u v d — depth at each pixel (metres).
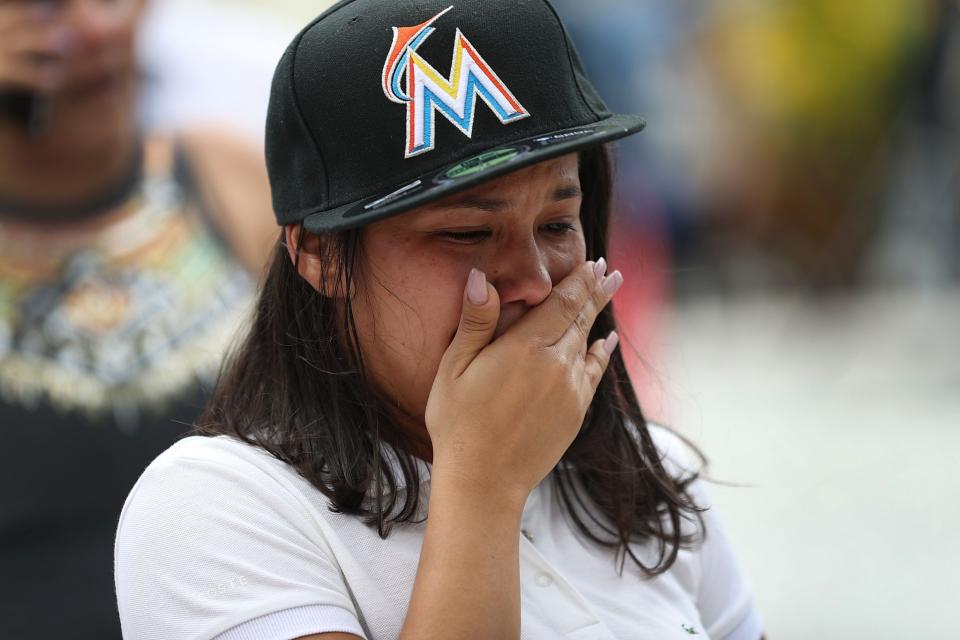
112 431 10.07
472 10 5.66
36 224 10.12
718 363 34.97
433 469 5.59
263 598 5.42
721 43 39.50
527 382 5.62
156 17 10.70
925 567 19.16
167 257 10.58
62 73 10.10
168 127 10.75
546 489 6.38
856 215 42.28
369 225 5.68
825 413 29.16
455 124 5.49
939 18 40.69
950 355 34.22
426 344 5.73
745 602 6.97
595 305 5.92
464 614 5.27
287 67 5.84
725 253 42.06
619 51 36.72
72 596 9.77
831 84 40.88
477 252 5.67
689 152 39.94
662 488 6.58
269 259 6.41
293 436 5.90
